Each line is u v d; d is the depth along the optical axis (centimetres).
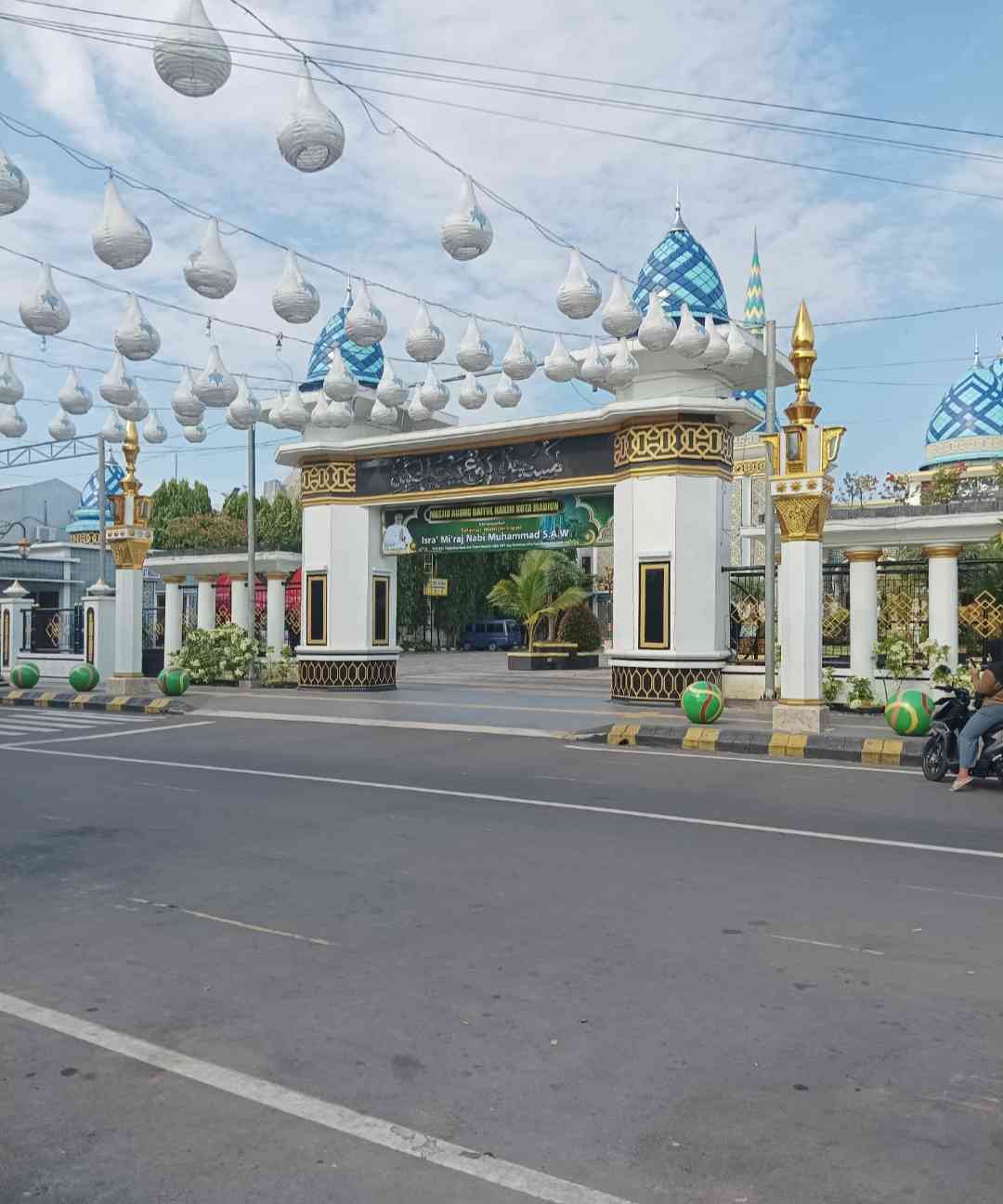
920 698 1380
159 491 4756
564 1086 380
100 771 1162
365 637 2316
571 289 1102
